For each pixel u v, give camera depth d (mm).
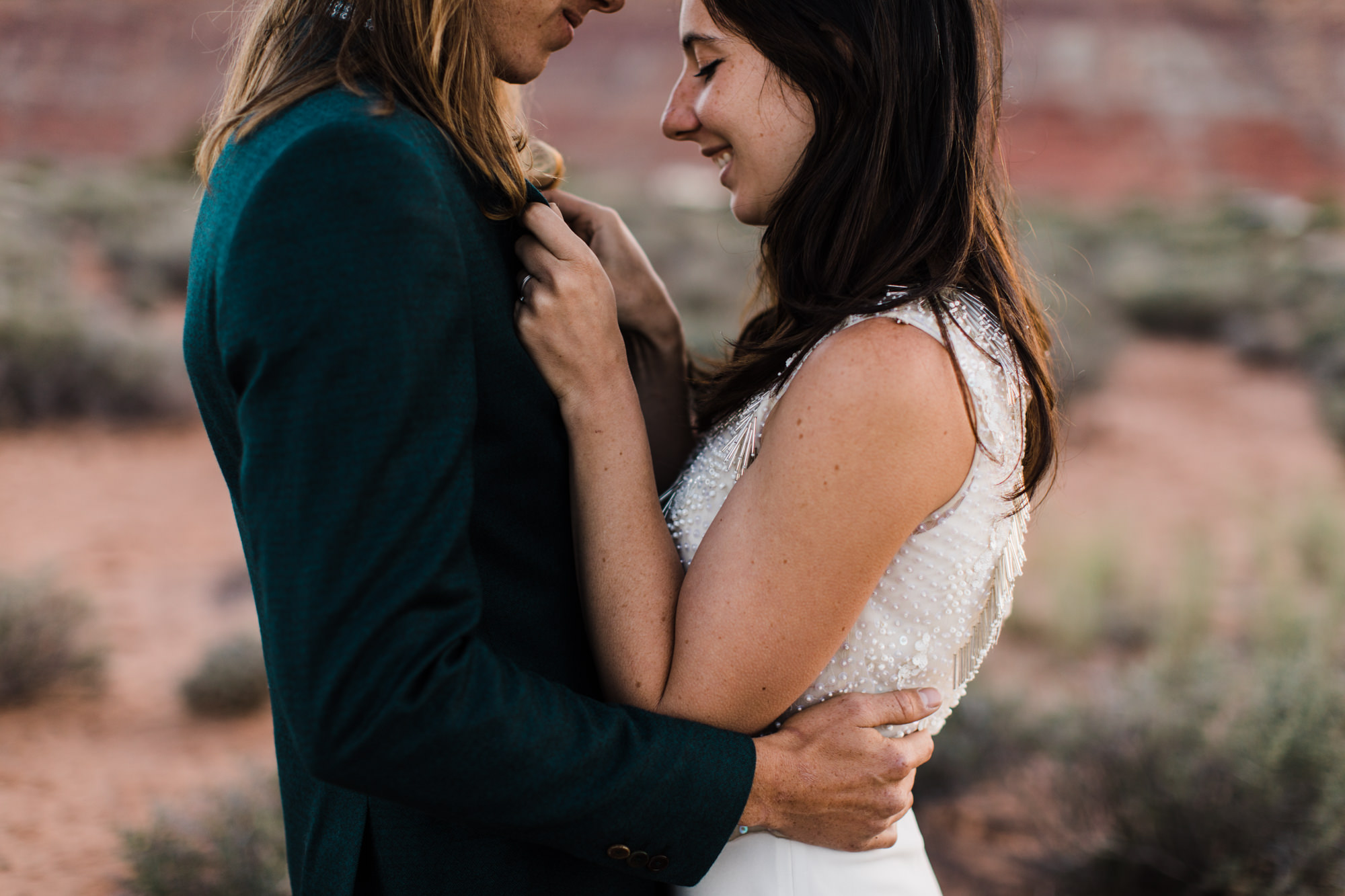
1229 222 37812
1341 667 4445
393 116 1000
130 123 65812
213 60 69188
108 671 5203
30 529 7367
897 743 1265
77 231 19688
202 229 1091
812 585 1133
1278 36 74312
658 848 1084
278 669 923
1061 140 68500
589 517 1212
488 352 1111
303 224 924
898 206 1263
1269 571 6973
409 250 936
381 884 1176
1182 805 3510
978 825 4055
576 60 78062
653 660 1191
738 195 1367
